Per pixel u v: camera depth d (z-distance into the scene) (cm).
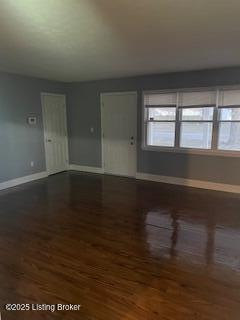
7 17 219
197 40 289
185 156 512
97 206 405
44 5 196
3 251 272
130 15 216
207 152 485
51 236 306
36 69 461
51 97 604
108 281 221
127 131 580
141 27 247
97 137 628
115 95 579
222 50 332
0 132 493
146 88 533
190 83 482
